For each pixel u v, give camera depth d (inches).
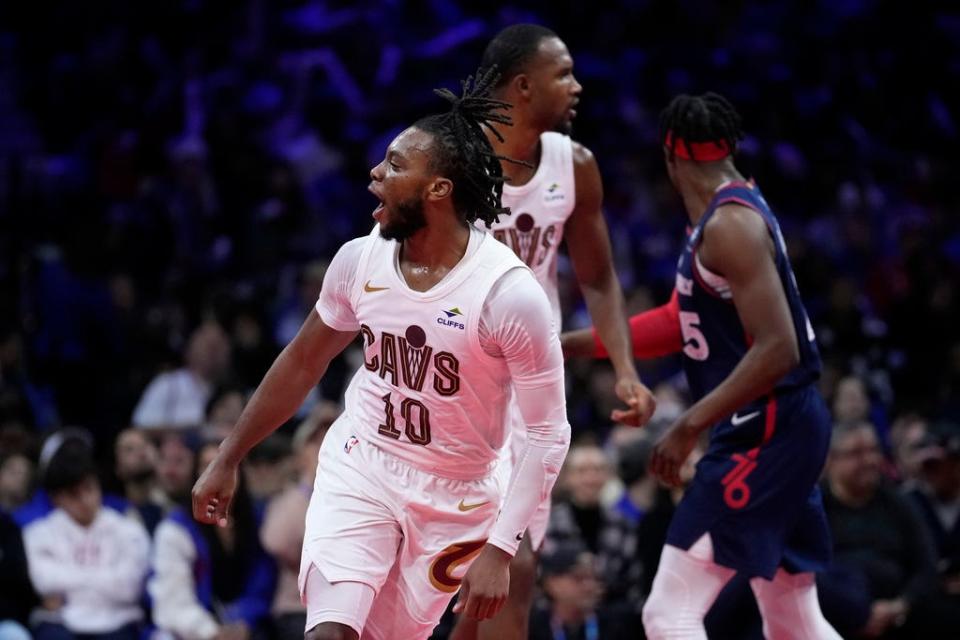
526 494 407.2
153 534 775.7
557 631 699.4
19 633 700.7
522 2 1594.5
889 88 1598.2
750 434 490.0
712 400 474.0
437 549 422.6
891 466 971.9
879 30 1622.8
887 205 1498.5
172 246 1333.7
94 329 1171.9
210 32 1598.2
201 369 1066.7
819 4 1626.5
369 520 419.2
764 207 488.7
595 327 530.9
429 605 427.8
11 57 1582.2
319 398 1039.0
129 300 1231.5
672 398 987.9
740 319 487.8
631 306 1151.0
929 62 1609.3
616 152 1503.4
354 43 1563.7
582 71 1547.7
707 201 498.9
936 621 725.9
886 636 730.2
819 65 1581.0
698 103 495.5
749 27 1601.9
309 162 1454.2
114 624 730.8
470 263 403.5
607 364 1039.6
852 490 756.6
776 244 487.5
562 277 1181.7
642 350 538.3
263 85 1540.4
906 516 753.6
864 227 1429.6
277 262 1322.6
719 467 491.2
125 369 1163.9
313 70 1549.0
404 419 417.4
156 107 1507.1
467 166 403.9
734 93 1544.0
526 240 504.1
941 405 1067.9
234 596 738.2
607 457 901.8
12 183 1403.8
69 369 1144.8
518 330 399.2
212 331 1077.1
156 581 718.5
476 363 405.7
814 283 1252.5
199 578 727.7
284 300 1225.4
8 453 871.7
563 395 411.5
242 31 1596.9
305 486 705.0
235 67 1561.3
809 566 503.8
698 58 1562.5
